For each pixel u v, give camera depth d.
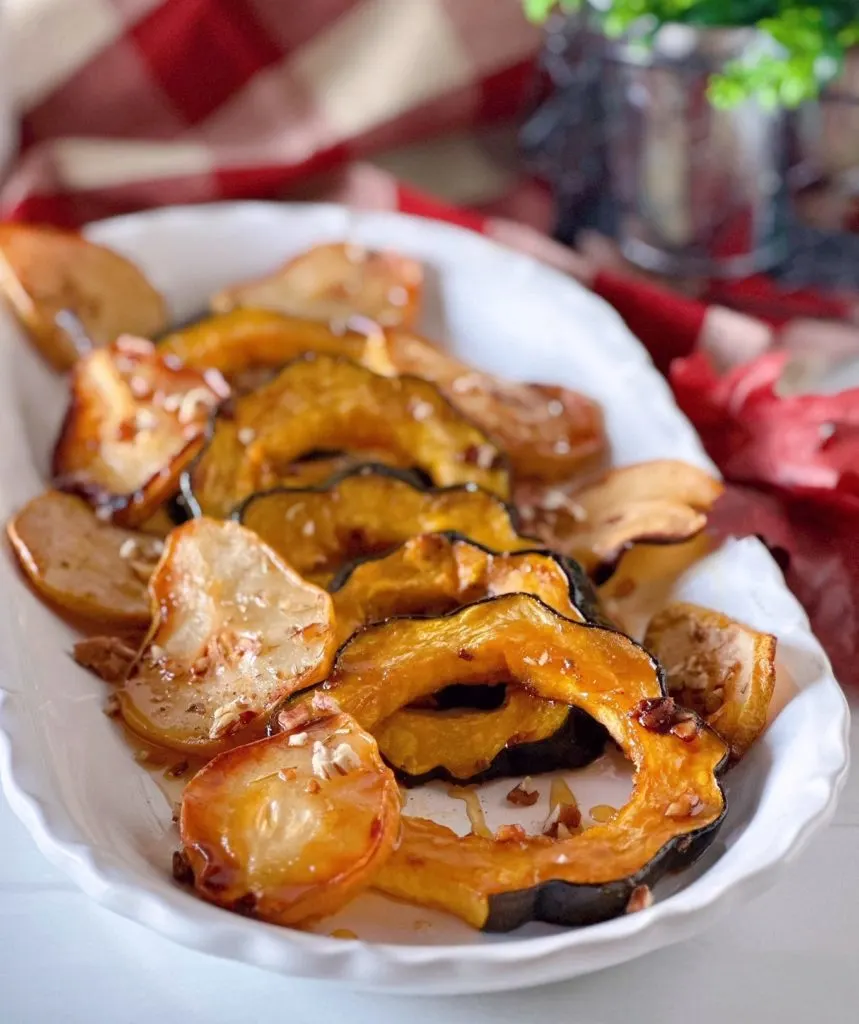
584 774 0.66
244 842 0.59
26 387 0.84
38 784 0.60
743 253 0.96
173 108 1.03
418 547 0.69
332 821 0.59
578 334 0.85
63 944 0.62
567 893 0.59
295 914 0.58
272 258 0.92
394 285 0.88
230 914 0.57
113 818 0.63
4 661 0.65
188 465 0.75
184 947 0.59
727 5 0.88
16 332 0.85
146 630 0.71
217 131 1.04
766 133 0.92
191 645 0.68
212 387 0.80
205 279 0.91
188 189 0.99
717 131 0.92
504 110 1.07
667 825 0.60
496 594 0.69
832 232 0.96
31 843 0.65
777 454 0.79
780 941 0.62
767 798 0.62
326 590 0.69
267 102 1.04
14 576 0.71
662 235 0.96
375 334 0.84
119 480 0.77
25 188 0.97
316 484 0.76
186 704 0.66
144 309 0.88
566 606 0.68
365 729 0.64
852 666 0.73
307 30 1.03
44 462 0.81
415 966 0.55
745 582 0.71
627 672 0.65
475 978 0.55
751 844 0.59
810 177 0.95
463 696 0.67
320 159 1.01
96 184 0.98
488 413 0.81
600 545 0.74
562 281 0.88
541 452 0.80
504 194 1.04
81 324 0.85
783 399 0.81
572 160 0.98
